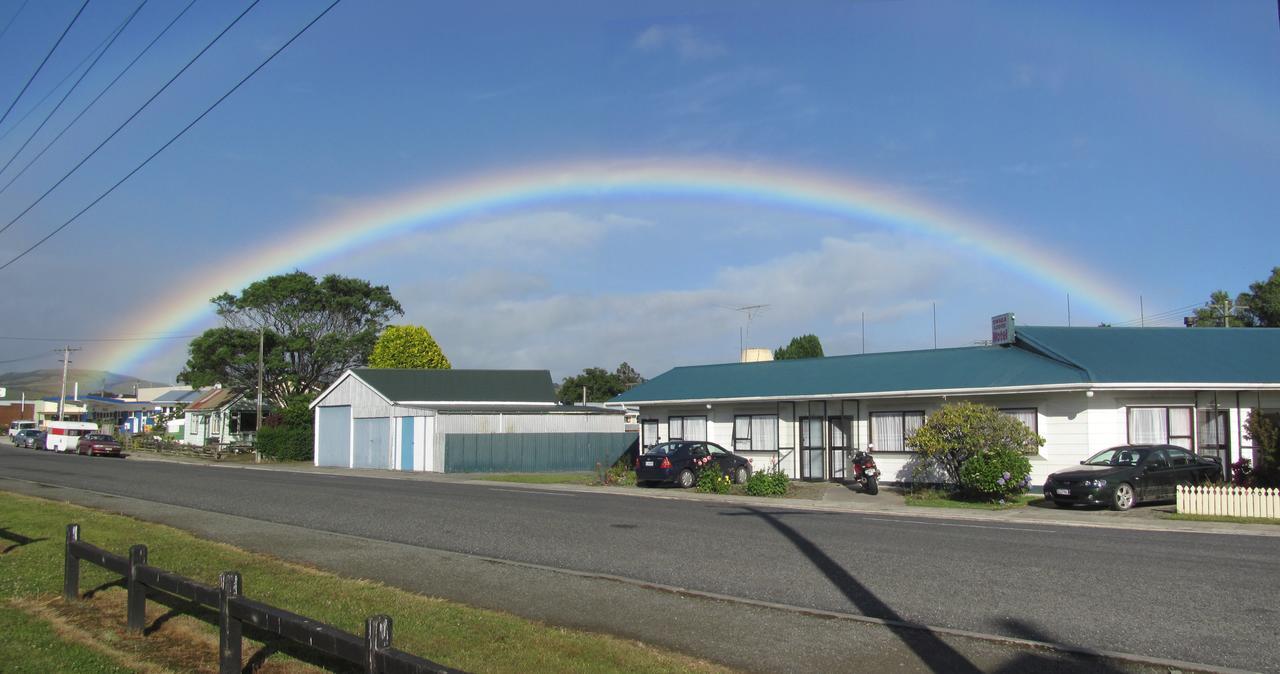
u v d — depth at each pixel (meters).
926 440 25.56
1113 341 29.38
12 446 75.12
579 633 8.68
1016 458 24.14
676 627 9.07
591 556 13.66
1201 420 26.28
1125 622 9.25
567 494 27.19
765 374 36.03
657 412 37.44
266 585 10.84
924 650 8.21
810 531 16.91
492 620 9.10
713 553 13.95
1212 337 30.09
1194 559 13.34
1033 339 29.64
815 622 9.26
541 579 11.59
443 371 51.88
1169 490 22.56
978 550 14.30
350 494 25.86
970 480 24.25
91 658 8.07
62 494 24.42
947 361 31.22
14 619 9.45
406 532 16.58
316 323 71.94
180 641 8.62
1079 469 22.77
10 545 14.15
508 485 32.06
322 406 53.91
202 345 67.62
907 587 11.14
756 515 20.27
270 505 21.91
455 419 43.28
